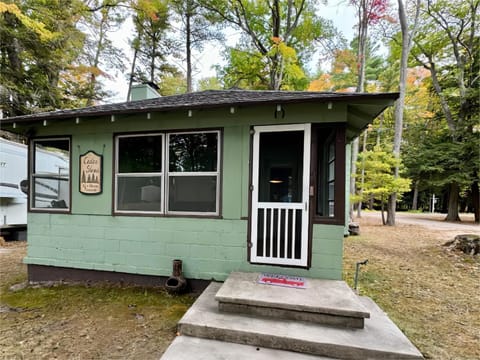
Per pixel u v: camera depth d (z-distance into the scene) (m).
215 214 3.69
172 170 3.88
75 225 4.18
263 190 4.03
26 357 2.23
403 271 4.74
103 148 4.10
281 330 2.34
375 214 19.34
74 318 2.95
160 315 3.02
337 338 2.24
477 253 5.52
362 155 10.87
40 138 4.35
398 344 2.18
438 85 14.46
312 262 3.35
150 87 6.23
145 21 16.53
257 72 15.90
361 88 12.45
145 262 3.91
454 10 13.11
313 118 3.38
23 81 10.21
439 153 13.25
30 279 4.30
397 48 14.30
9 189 7.32
